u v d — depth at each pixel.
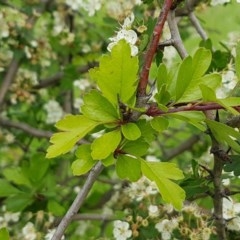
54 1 0.68
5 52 0.64
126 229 0.42
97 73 0.25
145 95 0.26
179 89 0.26
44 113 0.70
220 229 0.37
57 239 0.29
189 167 0.44
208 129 0.31
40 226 0.49
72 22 0.68
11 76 0.64
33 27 0.64
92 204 0.60
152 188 0.44
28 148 0.68
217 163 0.34
